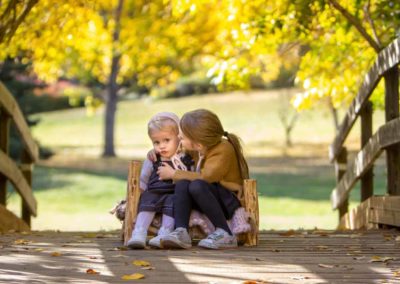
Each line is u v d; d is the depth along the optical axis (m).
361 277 4.82
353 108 9.78
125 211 6.50
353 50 12.16
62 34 12.27
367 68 12.20
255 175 30.48
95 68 32.72
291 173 31.00
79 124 52.38
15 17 9.94
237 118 49.84
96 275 4.87
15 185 10.51
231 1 11.83
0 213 9.11
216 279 4.74
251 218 6.43
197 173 6.38
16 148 28.58
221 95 59.66
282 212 21.86
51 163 34.66
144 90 63.03
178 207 6.25
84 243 6.68
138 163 6.46
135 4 24.48
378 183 26.83
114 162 35.12
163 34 22.75
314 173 30.89
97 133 48.66
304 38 11.70
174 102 58.38
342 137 10.67
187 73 30.45
